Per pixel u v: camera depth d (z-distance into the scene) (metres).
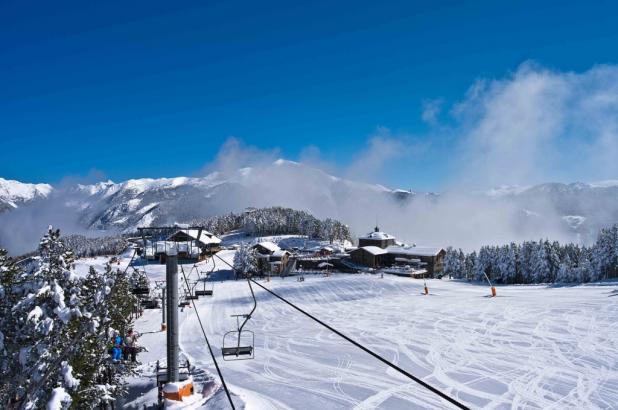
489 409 19.73
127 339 26.84
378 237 126.88
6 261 15.02
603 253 79.81
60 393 11.72
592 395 20.78
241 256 95.12
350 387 22.80
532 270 92.44
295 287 71.62
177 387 16.83
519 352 28.31
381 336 34.84
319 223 182.88
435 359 27.67
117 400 20.84
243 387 22.77
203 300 62.25
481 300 51.78
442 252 114.00
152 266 101.31
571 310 41.06
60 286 14.90
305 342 33.94
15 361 13.17
